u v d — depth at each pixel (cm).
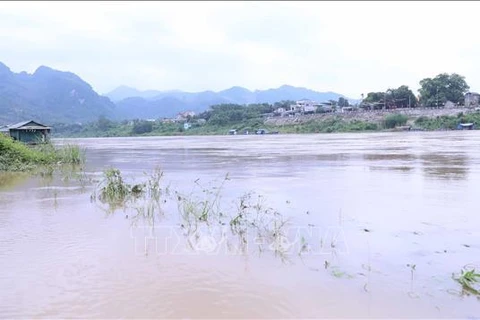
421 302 395
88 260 514
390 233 617
